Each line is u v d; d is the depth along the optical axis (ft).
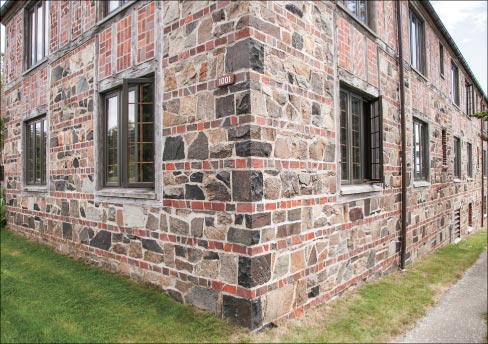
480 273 19.62
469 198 40.88
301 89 13.29
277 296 11.96
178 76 13.50
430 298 15.16
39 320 12.12
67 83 20.70
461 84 39.11
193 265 12.86
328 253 14.52
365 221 17.38
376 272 18.30
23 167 26.14
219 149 11.98
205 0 12.65
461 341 11.24
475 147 45.62
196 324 11.57
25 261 19.08
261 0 11.83
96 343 10.62
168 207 13.83
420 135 26.89
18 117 26.91
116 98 17.65
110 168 17.99
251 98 11.19
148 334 11.07
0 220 28.55
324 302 14.21
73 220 19.90
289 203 12.50
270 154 11.78
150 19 15.03
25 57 26.35
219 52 12.10
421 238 24.52
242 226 11.29
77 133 19.70
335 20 15.67
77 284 15.28
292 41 13.01
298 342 10.69
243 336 10.83
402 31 23.27
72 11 20.51
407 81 23.54
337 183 15.11
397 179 20.99
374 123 19.06
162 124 14.08
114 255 16.84
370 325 12.20
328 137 14.65
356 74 17.15
